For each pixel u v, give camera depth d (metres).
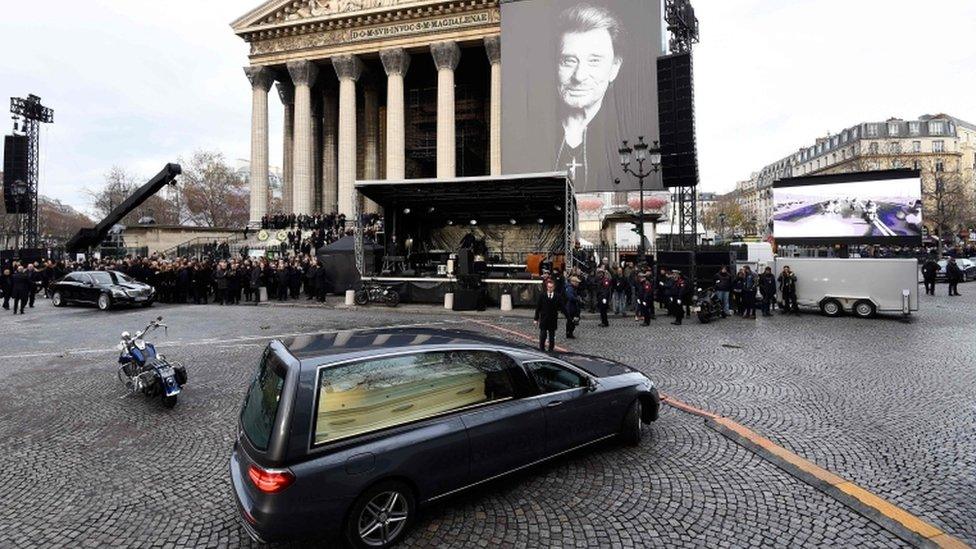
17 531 4.43
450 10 39.34
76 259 34.69
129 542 4.24
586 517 4.41
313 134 50.44
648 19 33.66
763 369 9.54
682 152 21.58
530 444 4.88
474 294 19.56
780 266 18.47
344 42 41.59
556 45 35.16
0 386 8.95
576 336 13.45
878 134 85.69
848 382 8.55
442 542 4.09
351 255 25.36
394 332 5.10
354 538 3.84
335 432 3.86
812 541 4.04
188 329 14.95
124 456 5.95
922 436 6.12
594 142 34.06
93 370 10.09
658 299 19.23
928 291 23.97
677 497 4.72
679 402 7.48
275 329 14.94
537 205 27.64
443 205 27.84
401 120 40.69
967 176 81.38
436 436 4.24
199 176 71.25
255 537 3.70
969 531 4.15
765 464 5.38
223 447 6.20
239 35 43.75
